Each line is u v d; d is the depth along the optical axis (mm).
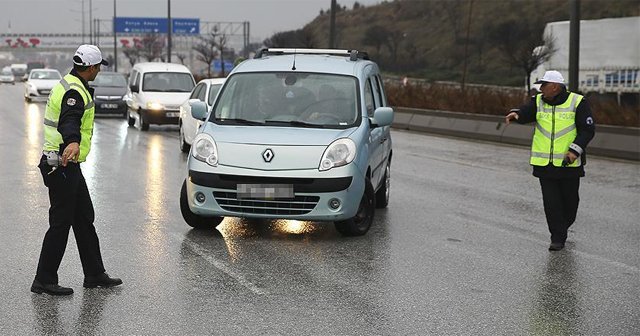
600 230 9484
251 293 6348
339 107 9070
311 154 8250
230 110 9094
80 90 6047
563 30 32969
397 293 6457
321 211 8195
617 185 13586
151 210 9945
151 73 23719
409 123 25828
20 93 49438
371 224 9039
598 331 5613
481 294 6496
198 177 8312
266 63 9703
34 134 20562
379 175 9930
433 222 9680
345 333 5430
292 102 9102
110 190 11508
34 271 6855
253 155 8242
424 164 16109
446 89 30859
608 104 22344
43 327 5422
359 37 88688
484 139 22250
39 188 11492
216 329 5453
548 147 8328
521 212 10547
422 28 82562
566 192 8445
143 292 6301
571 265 7617
